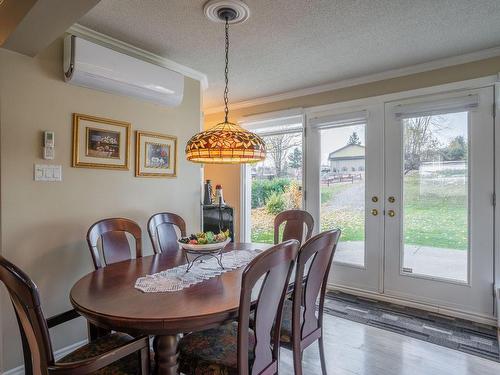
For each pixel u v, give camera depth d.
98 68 2.24
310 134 3.74
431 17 2.15
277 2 1.95
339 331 2.57
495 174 2.67
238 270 1.83
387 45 2.59
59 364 1.08
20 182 2.00
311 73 3.24
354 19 2.17
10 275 1.04
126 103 2.61
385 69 3.13
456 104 2.79
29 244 2.04
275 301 1.40
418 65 2.99
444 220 2.92
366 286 3.35
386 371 2.03
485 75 2.71
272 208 4.34
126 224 2.27
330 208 3.60
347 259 3.48
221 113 4.73
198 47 2.62
